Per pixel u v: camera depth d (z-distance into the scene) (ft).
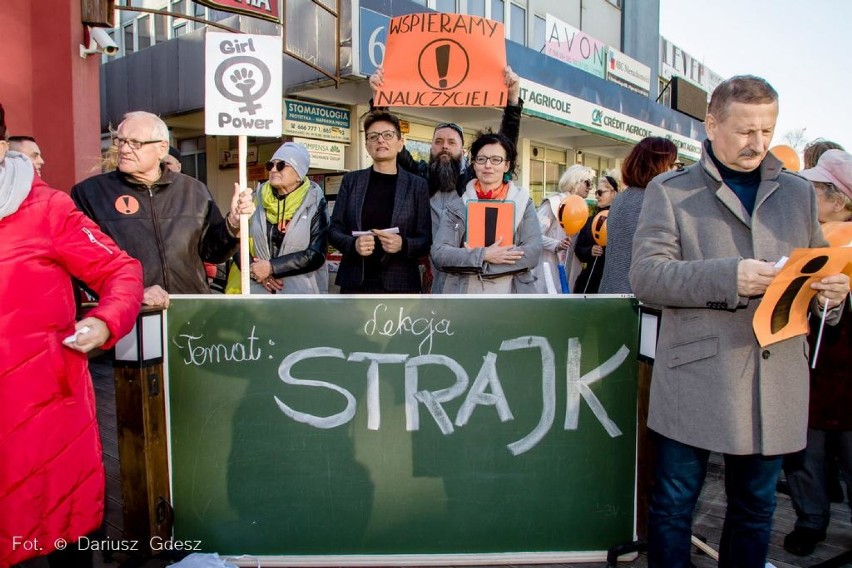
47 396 5.44
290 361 7.30
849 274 5.60
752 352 5.69
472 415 7.38
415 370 7.34
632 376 7.48
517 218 9.33
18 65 17.69
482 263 8.69
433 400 7.34
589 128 30.12
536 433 7.43
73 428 5.67
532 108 25.52
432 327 7.36
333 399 7.32
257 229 11.07
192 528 7.32
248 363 7.27
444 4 29.63
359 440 7.33
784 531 8.95
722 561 6.53
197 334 7.25
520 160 35.40
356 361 7.32
